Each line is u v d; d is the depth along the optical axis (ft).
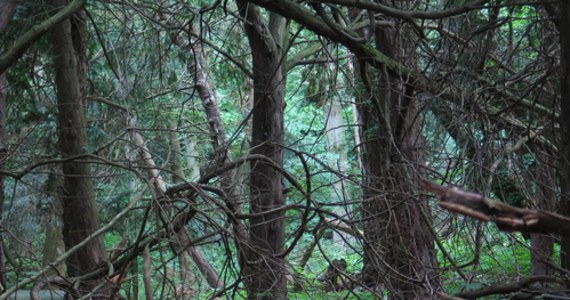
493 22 22.29
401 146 24.89
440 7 26.30
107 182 36.27
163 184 37.93
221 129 47.34
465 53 24.54
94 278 22.39
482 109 23.71
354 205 30.86
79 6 20.99
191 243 19.26
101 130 32.83
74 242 30.58
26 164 27.27
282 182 30.58
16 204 33.50
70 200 30.81
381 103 28.81
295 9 22.71
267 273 21.39
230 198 21.52
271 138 30.99
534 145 22.71
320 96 33.96
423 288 20.94
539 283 19.01
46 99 35.63
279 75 31.73
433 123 28.19
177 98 42.45
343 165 58.75
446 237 23.98
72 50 31.71
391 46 28.50
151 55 33.78
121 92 32.35
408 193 22.61
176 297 18.54
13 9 20.90
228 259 20.66
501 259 30.19
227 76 41.52
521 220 3.62
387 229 22.16
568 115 12.79
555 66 22.25
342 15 27.53
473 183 22.38
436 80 24.03
